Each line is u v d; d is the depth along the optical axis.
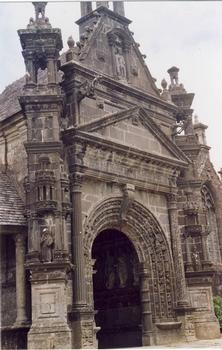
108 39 24.39
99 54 23.56
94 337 18.84
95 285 26.27
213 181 32.84
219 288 31.03
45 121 19.75
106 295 25.58
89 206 20.91
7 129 22.38
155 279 23.81
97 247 26.45
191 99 28.48
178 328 23.08
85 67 21.95
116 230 24.81
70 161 20.45
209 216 32.31
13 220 19.05
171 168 25.39
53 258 18.12
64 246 18.50
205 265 25.44
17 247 19.34
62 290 17.67
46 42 20.34
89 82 21.20
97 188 21.55
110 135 22.41
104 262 26.06
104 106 22.84
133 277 24.34
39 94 19.80
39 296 17.61
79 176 20.31
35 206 18.61
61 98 19.78
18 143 21.91
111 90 23.47
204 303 24.92
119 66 24.45
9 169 22.08
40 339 17.06
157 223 24.27
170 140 25.52
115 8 25.81
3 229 19.09
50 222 18.56
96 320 25.78
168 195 25.23
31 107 19.77
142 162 23.72
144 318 23.14
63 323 17.38
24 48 20.50
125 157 22.78
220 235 32.28
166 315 23.39
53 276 17.77
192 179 26.84
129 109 23.44
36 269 17.83
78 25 26.00
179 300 23.69
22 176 21.14
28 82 20.08
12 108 24.52
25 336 18.36
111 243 25.73
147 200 24.12
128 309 24.42
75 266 19.30
